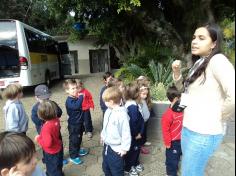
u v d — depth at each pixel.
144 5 8.73
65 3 9.14
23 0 19.47
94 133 5.76
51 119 3.46
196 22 6.86
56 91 11.62
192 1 7.20
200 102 2.22
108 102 3.32
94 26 10.80
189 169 2.30
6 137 1.60
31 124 6.56
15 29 10.22
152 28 8.90
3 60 10.21
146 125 4.63
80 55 22.42
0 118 7.26
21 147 1.56
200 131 2.21
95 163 4.40
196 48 2.21
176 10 9.17
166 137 3.62
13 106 3.82
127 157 3.91
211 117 2.18
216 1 6.40
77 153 4.37
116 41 11.05
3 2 18.48
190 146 2.29
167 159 3.72
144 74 7.32
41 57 12.20
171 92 3.54
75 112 4.23
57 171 3.57
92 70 23.06
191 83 2.29
